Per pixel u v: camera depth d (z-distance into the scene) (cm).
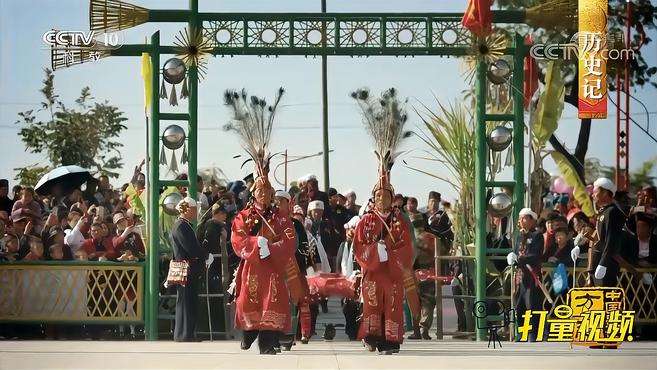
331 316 2522
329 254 2344
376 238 1738
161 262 2108
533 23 2083
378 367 1568
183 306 1981
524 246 1970
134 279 2056
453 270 2225
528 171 2095
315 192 2348
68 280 2053
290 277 1747
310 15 2053
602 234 1886
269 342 1723
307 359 1670
